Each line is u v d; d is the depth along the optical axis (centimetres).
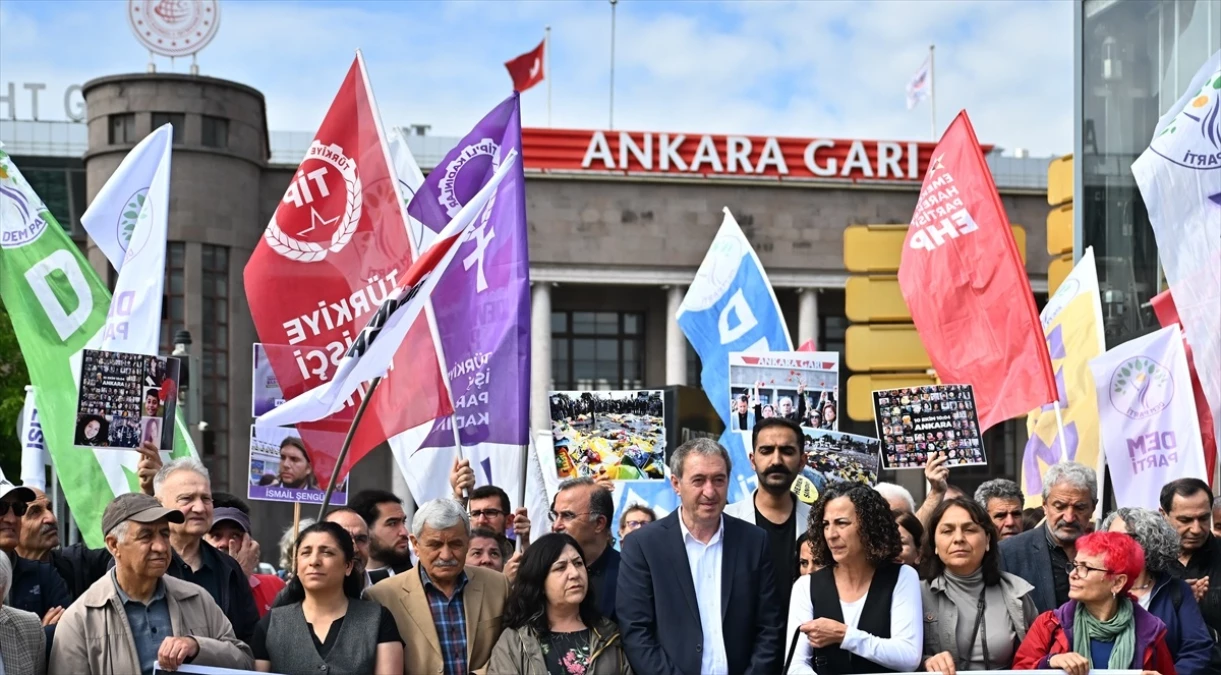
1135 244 1588
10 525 742
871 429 4491
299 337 943
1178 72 1540
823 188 4438
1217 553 798
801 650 674
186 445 1090
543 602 679
